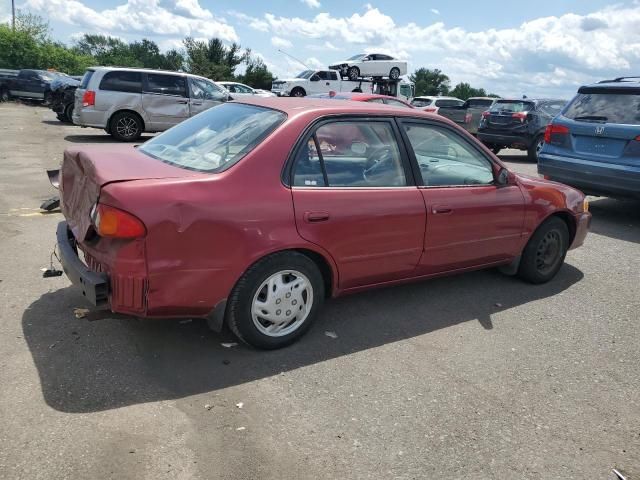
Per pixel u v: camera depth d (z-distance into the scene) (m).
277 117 3.73
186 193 3.14
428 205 4.13
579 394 3.38
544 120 14.29
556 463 2.74
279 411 3.01
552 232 5.16
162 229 3.04
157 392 3.10
